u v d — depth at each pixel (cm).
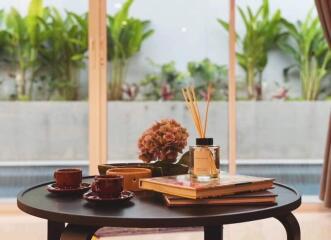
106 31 346
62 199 139
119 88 352
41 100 351
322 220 311
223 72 357
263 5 357
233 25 349
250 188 134
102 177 134
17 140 351
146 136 167
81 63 350
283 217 140
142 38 354
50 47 350
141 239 257
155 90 355
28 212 127
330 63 356
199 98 357
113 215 116
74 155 353
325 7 324
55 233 156
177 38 357
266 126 359
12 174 352
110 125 351
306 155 361
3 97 349
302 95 359
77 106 351
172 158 166
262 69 358
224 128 356
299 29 358
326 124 359
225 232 279
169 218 112
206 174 141
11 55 348
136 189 152
